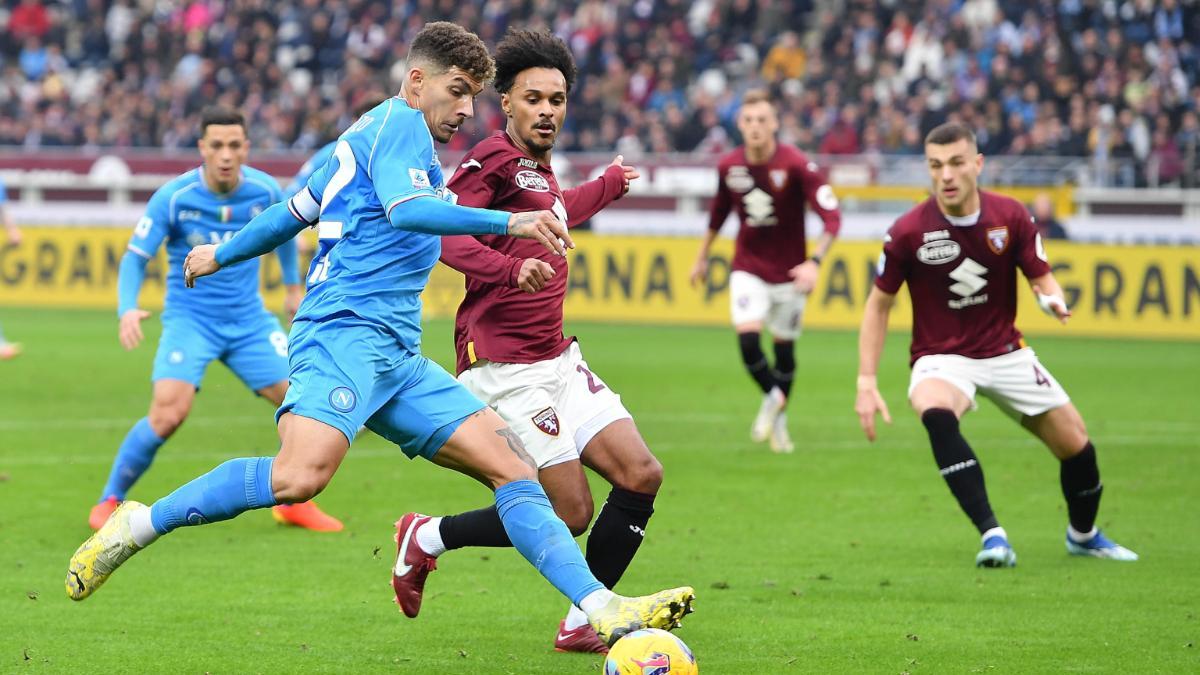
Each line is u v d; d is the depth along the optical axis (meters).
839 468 20.78
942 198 14.56
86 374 31.30
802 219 23.33
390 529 16.30
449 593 13.18
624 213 48.31
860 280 41.53
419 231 9.31
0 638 11.30
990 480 19.89
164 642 11.23
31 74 64.25
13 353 33.53
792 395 29.05
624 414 11.22
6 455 21.22
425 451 10.16
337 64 59.72
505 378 11.07
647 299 43.34
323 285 9.96
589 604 9.42
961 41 51.19
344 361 9.76
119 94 59.62
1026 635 11.49
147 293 45.56
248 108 58.22
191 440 22.95
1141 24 51.31
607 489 19.44
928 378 14.96
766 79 54.03
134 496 17.95
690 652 9.28
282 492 9.61
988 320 14.90
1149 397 28.59
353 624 11.90
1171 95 48.47
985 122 47.22
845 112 48.94
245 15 61.25
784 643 11.25
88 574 10.05
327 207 9.92
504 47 11.23
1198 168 45.25
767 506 17.75
